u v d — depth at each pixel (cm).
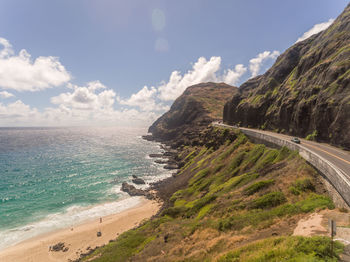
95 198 6538
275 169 3391
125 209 5778
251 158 4881
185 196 5231
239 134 6900
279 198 2322
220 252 1677
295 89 5903
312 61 6203
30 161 11588
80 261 3228
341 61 4281
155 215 5031
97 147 17662
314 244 1091
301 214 1833
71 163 11169
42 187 7425
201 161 7656
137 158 12850
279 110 6222
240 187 3509
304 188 2294
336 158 2772
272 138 4634
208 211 3041
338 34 5700
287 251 1120
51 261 3616
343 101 3478
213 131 9712
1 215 5338
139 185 7788
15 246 4069
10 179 8275
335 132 3569
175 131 19812
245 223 2109
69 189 7269
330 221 1016
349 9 6369
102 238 4316
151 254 2369
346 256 960
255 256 1219
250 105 8425
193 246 2111
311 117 4516
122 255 2834
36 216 5328
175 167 10244
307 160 2784
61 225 4900
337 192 1889
